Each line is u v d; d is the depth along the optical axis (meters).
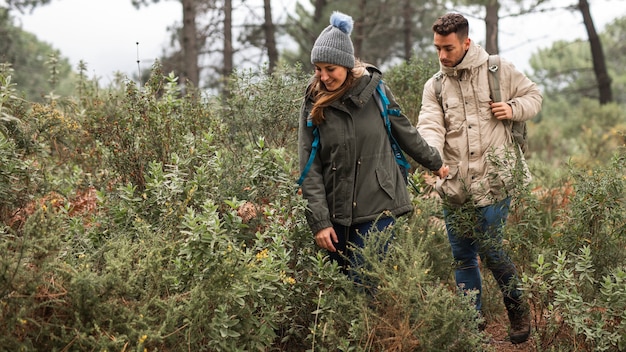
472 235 4.14
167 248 3.42
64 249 3.38
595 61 18.52
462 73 4.09
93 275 2.97
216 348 3.14
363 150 3.60
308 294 3.70
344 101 3.57
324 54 3.45
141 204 3.95
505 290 4.08
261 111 5.21
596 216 4.02
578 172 4.37
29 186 4.27
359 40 20.61
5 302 2.81
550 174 7.24
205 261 3.25
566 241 4.07
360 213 3.62
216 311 3.18
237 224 3.72
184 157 4.34
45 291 2.92
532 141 16.58
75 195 4.99
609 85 18.58
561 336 3.88
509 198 4.09
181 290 3.29
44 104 6.12
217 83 17.48
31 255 2.98
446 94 4.14
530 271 4.13
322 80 3.52
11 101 4.76
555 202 5.65
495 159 4.01
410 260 3.45
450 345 3.40
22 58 24.42
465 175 4.10
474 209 4.08
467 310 3.51
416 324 3.34
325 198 3.62
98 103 6.08
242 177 4.34
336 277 3.59
